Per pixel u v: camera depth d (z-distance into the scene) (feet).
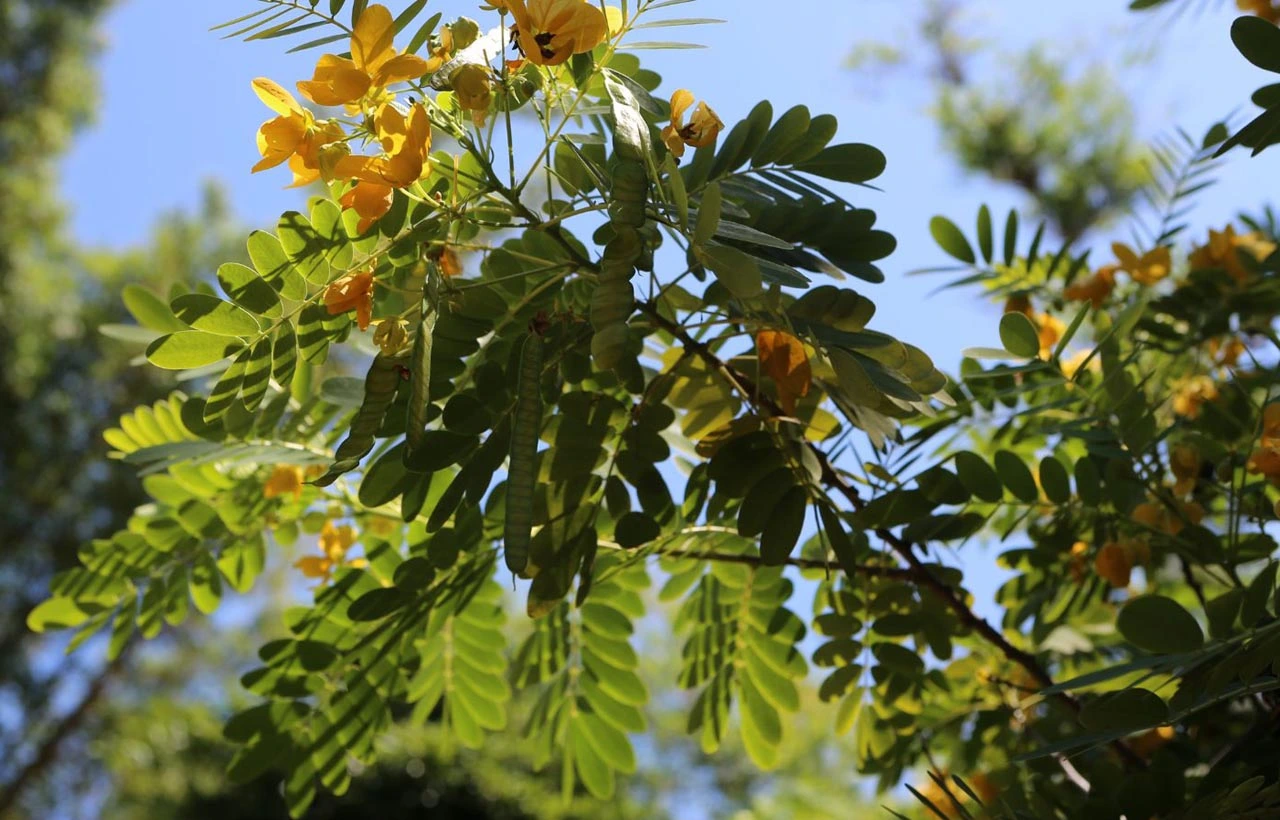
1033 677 3.13
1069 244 3.43
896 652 3.06
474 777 14.43
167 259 19.01
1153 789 2.49
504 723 3.34
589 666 3.31
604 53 2.64
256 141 2.41
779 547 2.64
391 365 2.43
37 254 18.78
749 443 2.68
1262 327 3.35
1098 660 3.31
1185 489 2.92
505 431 2.56
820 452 2.80
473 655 3.29
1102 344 2.81
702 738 3.31
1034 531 3.18
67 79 19.49
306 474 3.13
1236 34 2.30
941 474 2.84
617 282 2.31
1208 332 3.37
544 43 2.42
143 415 3.28
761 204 2.68
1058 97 12.09
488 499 2.78
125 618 3.26
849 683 3.13
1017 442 3.29
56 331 17.40
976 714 3.32
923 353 2.42
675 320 2.78
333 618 3.06
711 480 2.71
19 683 16.52
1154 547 3.04
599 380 2.77
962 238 3.50
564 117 2.54
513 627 11.75
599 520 2.79
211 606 3.29
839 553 2.64
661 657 17.40
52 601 3.22
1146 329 3.37
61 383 17.54
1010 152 12.21
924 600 3.02
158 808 15.51
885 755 3.29
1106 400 3.00
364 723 3.15
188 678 17.70
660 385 2.71
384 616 2.81
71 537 17.29
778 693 3.25
